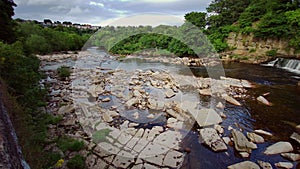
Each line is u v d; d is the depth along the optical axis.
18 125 3.72
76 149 4.04
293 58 15.40
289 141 4.87
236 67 15.27
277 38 16.91
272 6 19.02
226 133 5.19
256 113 6.65
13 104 4.30
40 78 10.12
